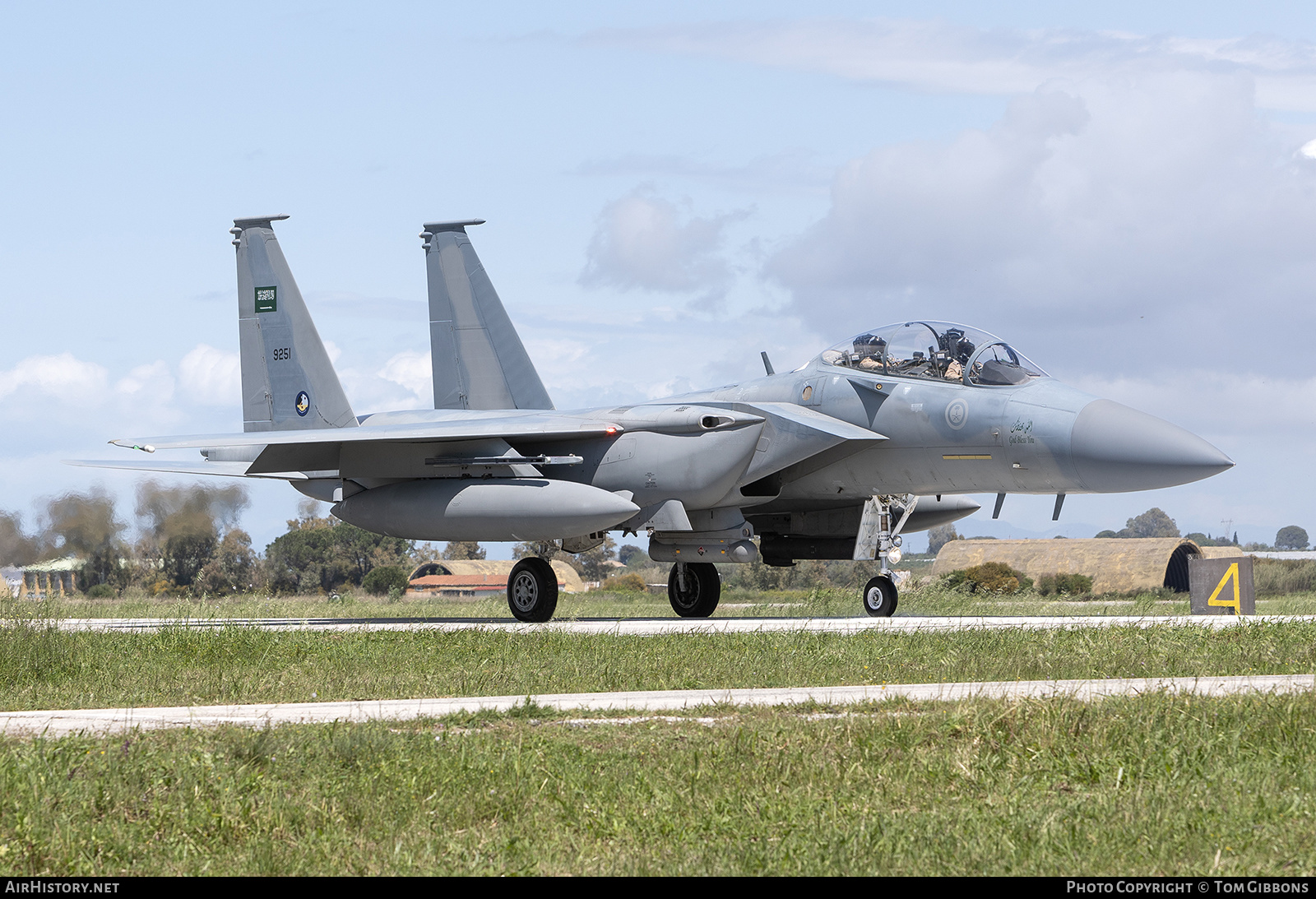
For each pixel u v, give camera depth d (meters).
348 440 50.09
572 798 16.84
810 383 50.34
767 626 44.44
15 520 87.38
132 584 101.19
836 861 14.16
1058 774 18.20
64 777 17.52
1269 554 145.38
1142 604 61.94
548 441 52.31
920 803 16.75
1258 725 20.47
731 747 19.33
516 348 65.12
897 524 52.56
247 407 62.22
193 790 16.91
